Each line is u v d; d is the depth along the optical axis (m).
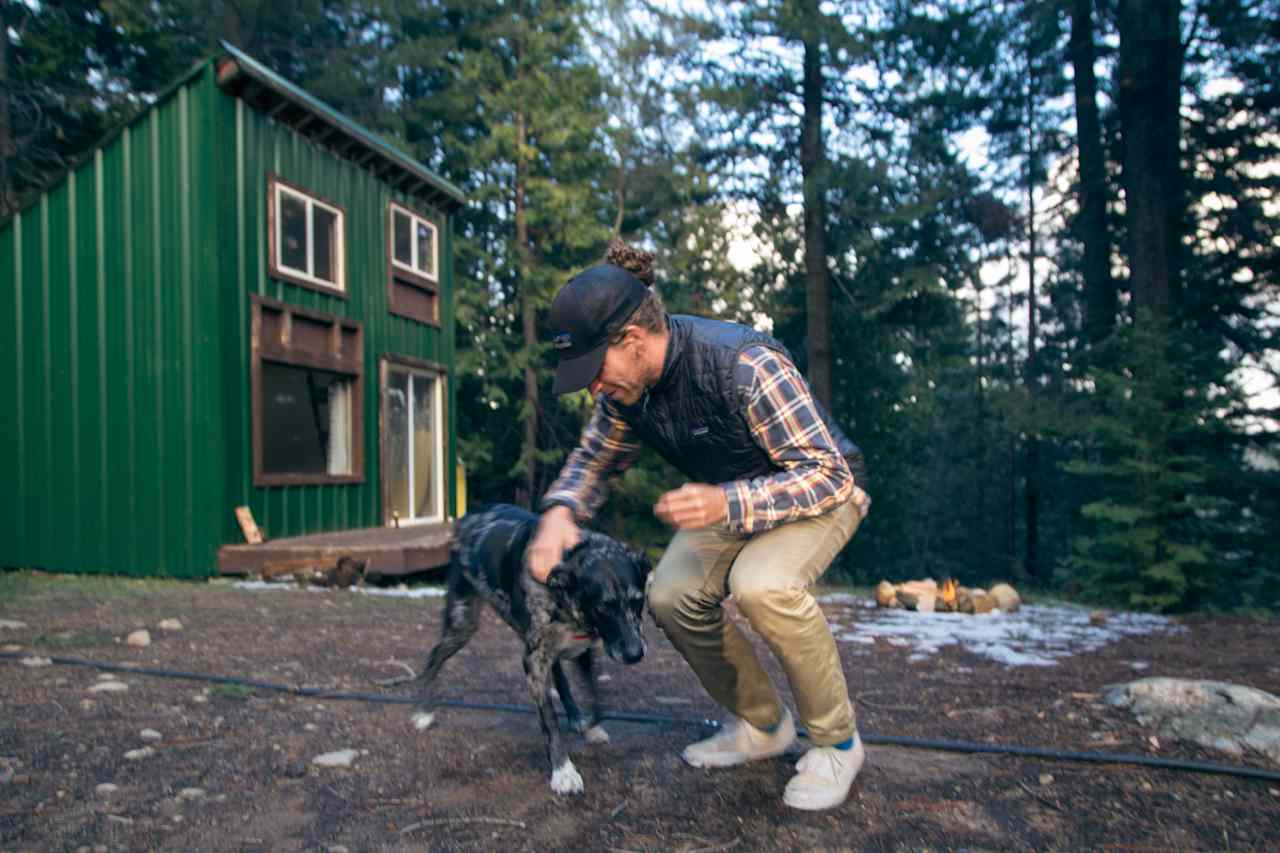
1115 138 19.00
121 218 9.94
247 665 5.01
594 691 3.61
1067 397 16.77
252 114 10.14
